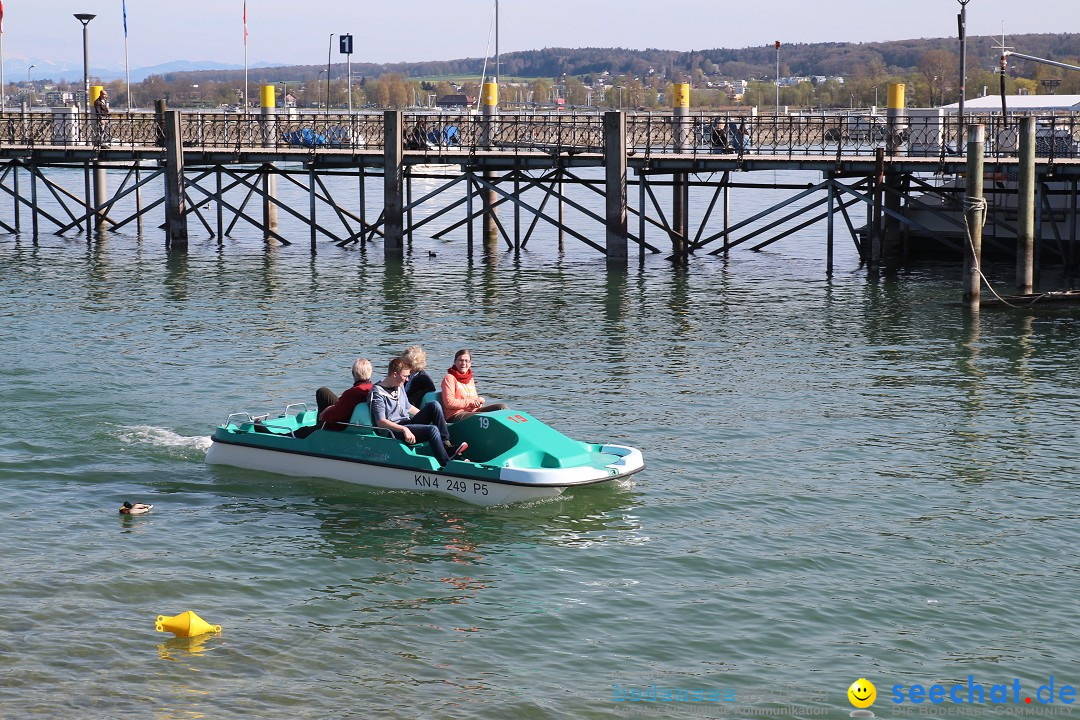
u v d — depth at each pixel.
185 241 46.72
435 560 14.70
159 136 49.00
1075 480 18.19
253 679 11.66
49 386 23.45
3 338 28.47
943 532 15.89
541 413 22.05
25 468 18.06
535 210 44.88
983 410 22.55
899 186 44.22
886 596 13.81
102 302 34.41
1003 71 41.06
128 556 14.62
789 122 42.69
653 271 42.19
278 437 17.84
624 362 26.73
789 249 50.03
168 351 27.28
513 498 16.39
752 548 15.25
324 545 15.13
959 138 40.91
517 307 34.31
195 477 17.78
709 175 80.62
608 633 12.80
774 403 22.95
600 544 15.30
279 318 32.12
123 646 12.24
